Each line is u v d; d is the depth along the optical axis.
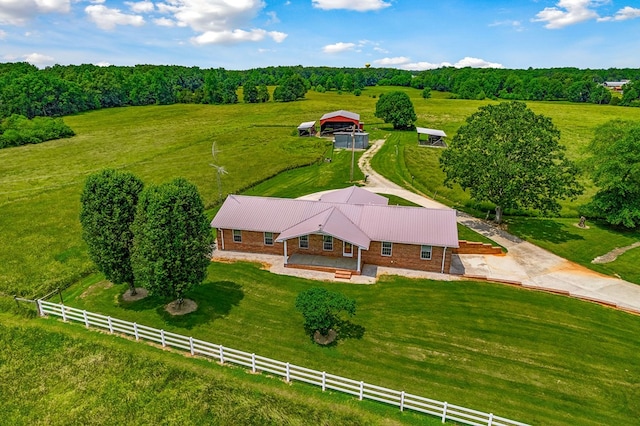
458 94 166.75
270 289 26.64
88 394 17.94
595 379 18.91
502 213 40.81
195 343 20.50
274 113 115.75
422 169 56.81
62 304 24.69
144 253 21.39
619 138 38.72
